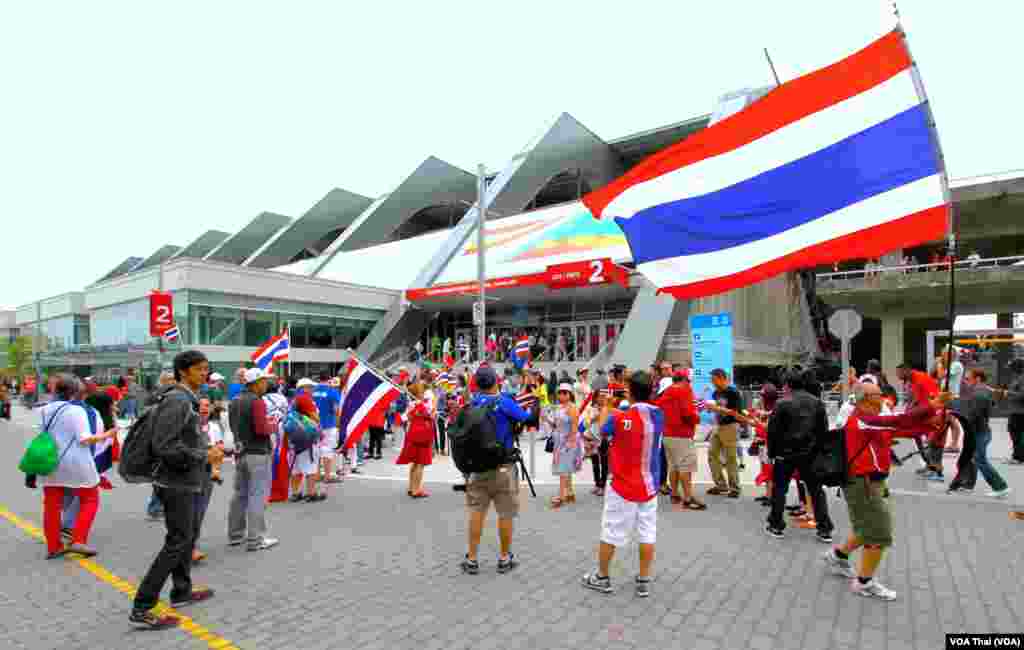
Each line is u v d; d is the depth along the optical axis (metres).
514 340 29.89
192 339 24.97
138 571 5.40
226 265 26.25
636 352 22.80
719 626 4.08
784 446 6.14
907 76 4.96
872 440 4.57
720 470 8.38
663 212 6.23
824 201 5.34
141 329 27.92
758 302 29.12
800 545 5.94
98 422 6.30
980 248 28.19
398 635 3.97
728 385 8.34
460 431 5.12
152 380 25.41
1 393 23.41
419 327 33.78
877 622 4.13
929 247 26.66
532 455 10.12
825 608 4.38
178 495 4.27
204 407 9.07
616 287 27.14
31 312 41.38
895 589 4.75
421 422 8.51
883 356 23.12
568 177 43.47
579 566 5.37
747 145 5.76
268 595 4.73
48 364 35.59
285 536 6.46
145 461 4.30
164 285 26.16
